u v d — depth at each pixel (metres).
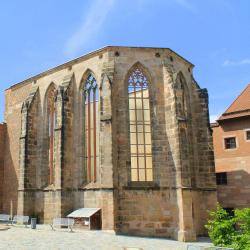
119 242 28.02
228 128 47.66
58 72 43.69
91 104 39.62
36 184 42.94
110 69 36.94
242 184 45.28
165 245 28.09
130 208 34.53
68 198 37.75
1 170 51.03
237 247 18.09
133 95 39.81
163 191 35.19
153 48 38.75
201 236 36.50
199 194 38.06
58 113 39.75
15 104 50.97
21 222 39.72
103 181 33.81
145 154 37.09
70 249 23.28
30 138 43.66
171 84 36.84
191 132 39.88
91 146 38.91
